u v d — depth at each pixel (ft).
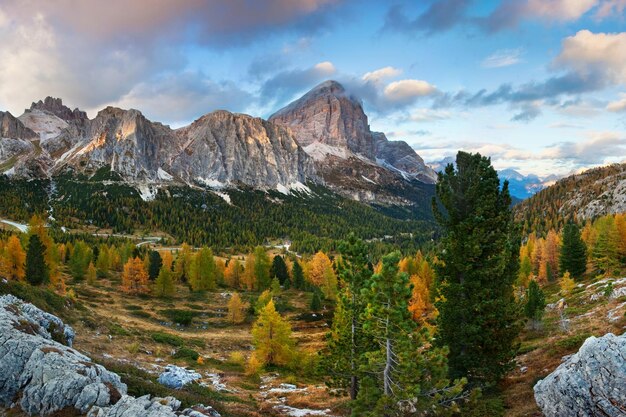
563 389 58.44
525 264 314.96
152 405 62.95
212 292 337.31
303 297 339.16
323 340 223.30
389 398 58.65
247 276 353.92
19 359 71.20
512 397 76.43
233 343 203.00
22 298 137.69
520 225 87.35
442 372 61.52
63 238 533.96
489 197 82.99
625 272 240.12
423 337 62.34
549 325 138.72
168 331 208.85
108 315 216.95
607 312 123.24
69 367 69.72
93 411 62.39
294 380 143.43
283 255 652.89
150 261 350.43
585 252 283.38
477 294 80.59
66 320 149.07
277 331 169.07
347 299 87.51
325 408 102.37
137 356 140.67
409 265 315.37
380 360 64.69
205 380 126.21
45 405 64.13
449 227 87.97
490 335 79.66
